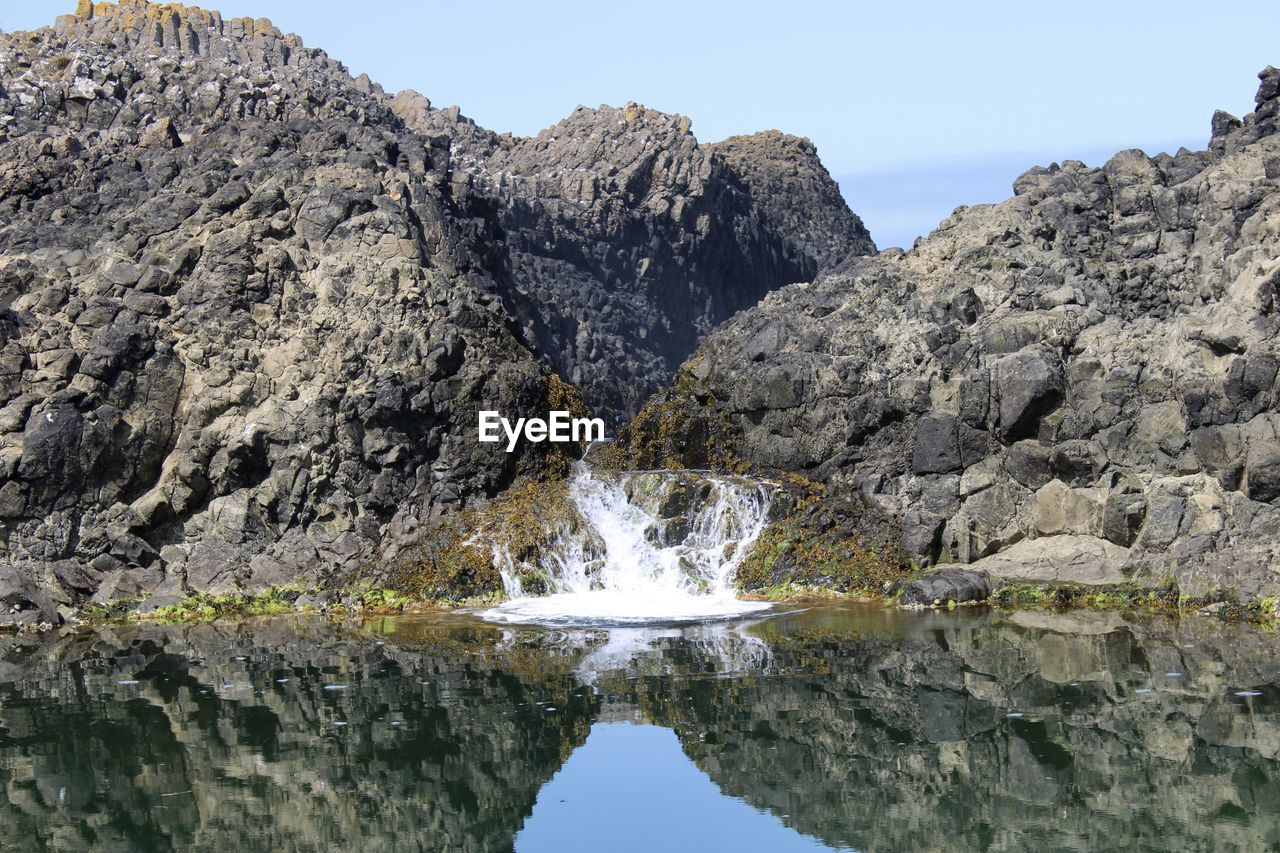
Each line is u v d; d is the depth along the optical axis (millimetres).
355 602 30312
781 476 33906
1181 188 35000
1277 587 26516
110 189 38625
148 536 32375
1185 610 27125
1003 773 17797
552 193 59875
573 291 54281
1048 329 32656
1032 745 18734
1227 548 27781
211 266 34406
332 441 32844
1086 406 31031
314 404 32844
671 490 32906
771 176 75625
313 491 32562
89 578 31203
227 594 31000
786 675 22594
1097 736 18969
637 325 57562
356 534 32438
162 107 43531
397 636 27031
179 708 21406
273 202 35781
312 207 35875
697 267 63375
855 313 35531
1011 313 33875
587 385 49281
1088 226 36188
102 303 33406
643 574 31859
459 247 38312
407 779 18094
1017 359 31719
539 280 52344
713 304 64625
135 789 17828
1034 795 17031
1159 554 28688
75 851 15773
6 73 45062
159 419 32594
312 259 35156
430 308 34781
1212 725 19203
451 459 33656
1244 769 17578
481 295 36562
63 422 31594
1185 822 15977
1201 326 30203
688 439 36062
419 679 22922
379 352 33750
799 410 34375
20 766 18719
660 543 32469
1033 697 20844
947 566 30750
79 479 31781
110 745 19562
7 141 41844
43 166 39281
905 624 26797
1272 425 28000
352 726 20266
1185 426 29688
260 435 32562
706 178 62781
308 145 39500
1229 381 28609
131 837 16219
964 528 31094
